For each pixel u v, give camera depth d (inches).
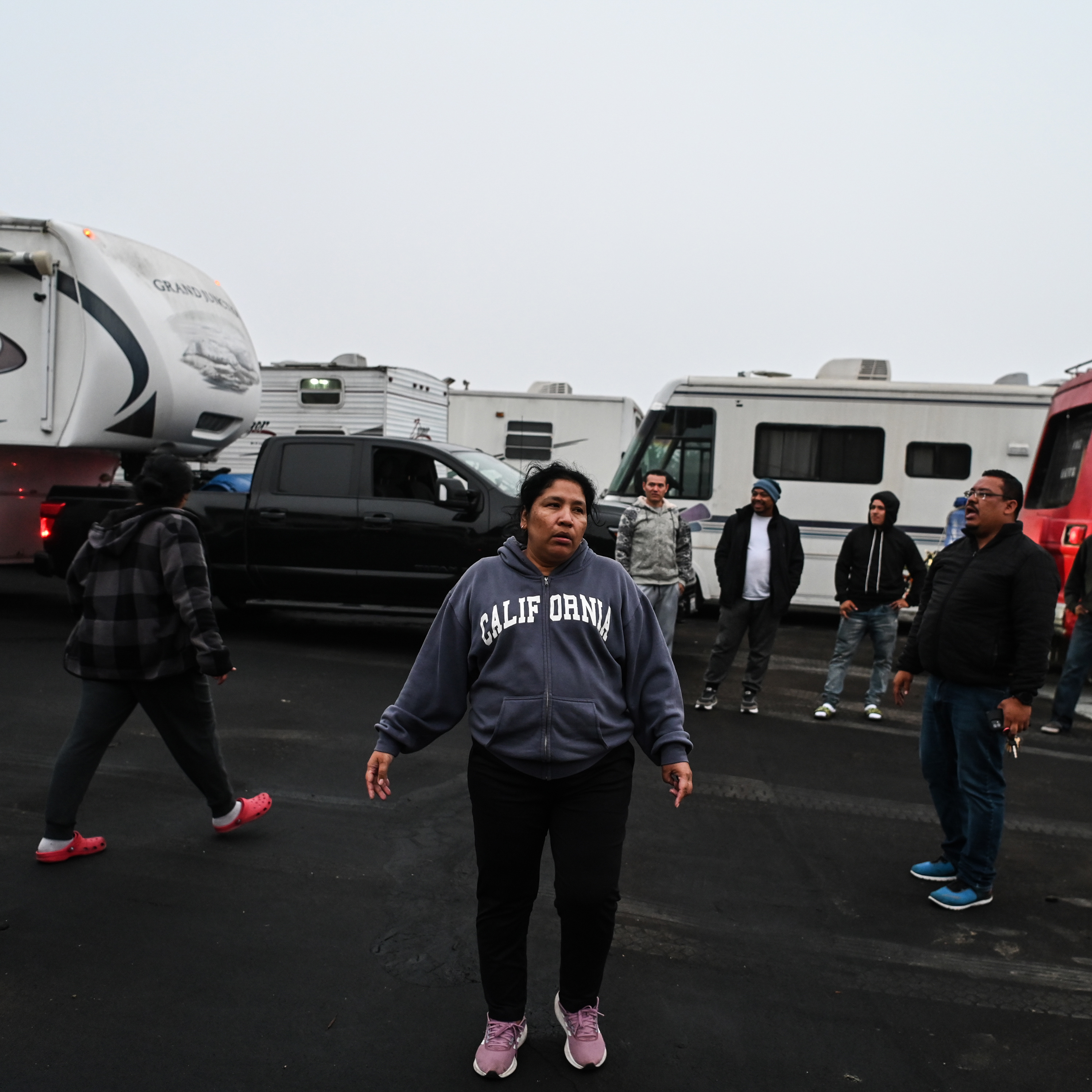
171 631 145.5
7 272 317.7
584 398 625.6
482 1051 101.0
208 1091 96.7
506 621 99.3
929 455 421.4
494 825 99.5
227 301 384.8
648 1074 102.9
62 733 215.2
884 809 192.5
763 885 153.5
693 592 433.7
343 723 235.3
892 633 269.0
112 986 115.0
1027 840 179.0
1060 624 323.9
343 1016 111.0
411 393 607.8
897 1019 115.6
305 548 330.0
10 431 323.0
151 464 146.9
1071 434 331.9
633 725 103.7
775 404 427.8
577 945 100.1
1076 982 126.3
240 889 142.4
